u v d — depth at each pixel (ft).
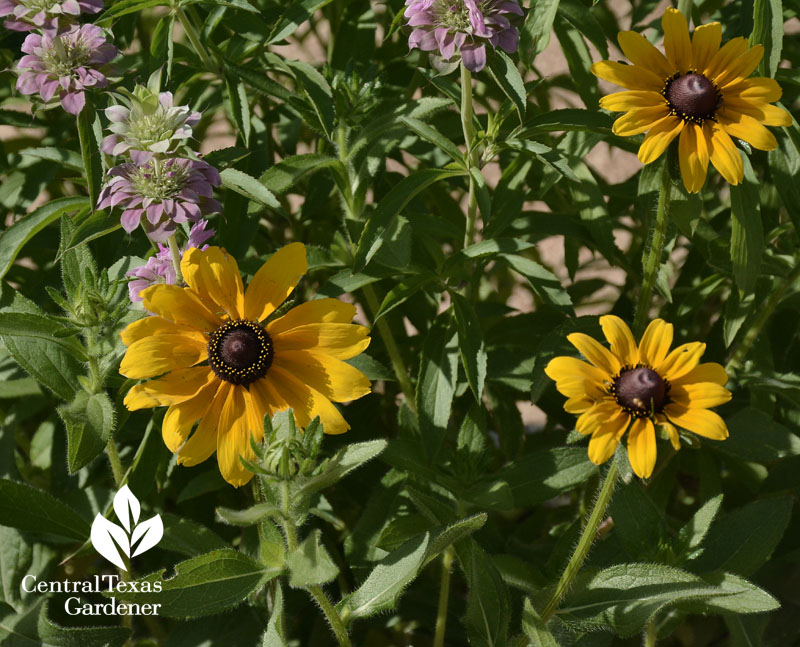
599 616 2.31
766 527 2.45
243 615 2.59
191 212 2.23
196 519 2.83
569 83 2.93
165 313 2.17
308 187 2.83
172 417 2.18
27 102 2.83
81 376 2.34
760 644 2.55
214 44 2.74
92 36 2.34
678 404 2.15
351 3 2.90
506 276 3.21
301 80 2.58
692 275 2.87
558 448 2.54
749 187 2.50
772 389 2.61
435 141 2.54
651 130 2.32
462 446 2.52
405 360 2.91
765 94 2.31
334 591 2.82
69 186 3.08
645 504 2.42
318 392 2.18
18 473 2.73
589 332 2.57
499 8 2.35
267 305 2.21
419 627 2.81
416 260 2.73
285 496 2.12
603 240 2.68
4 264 2.51
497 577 2.40
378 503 2.64
